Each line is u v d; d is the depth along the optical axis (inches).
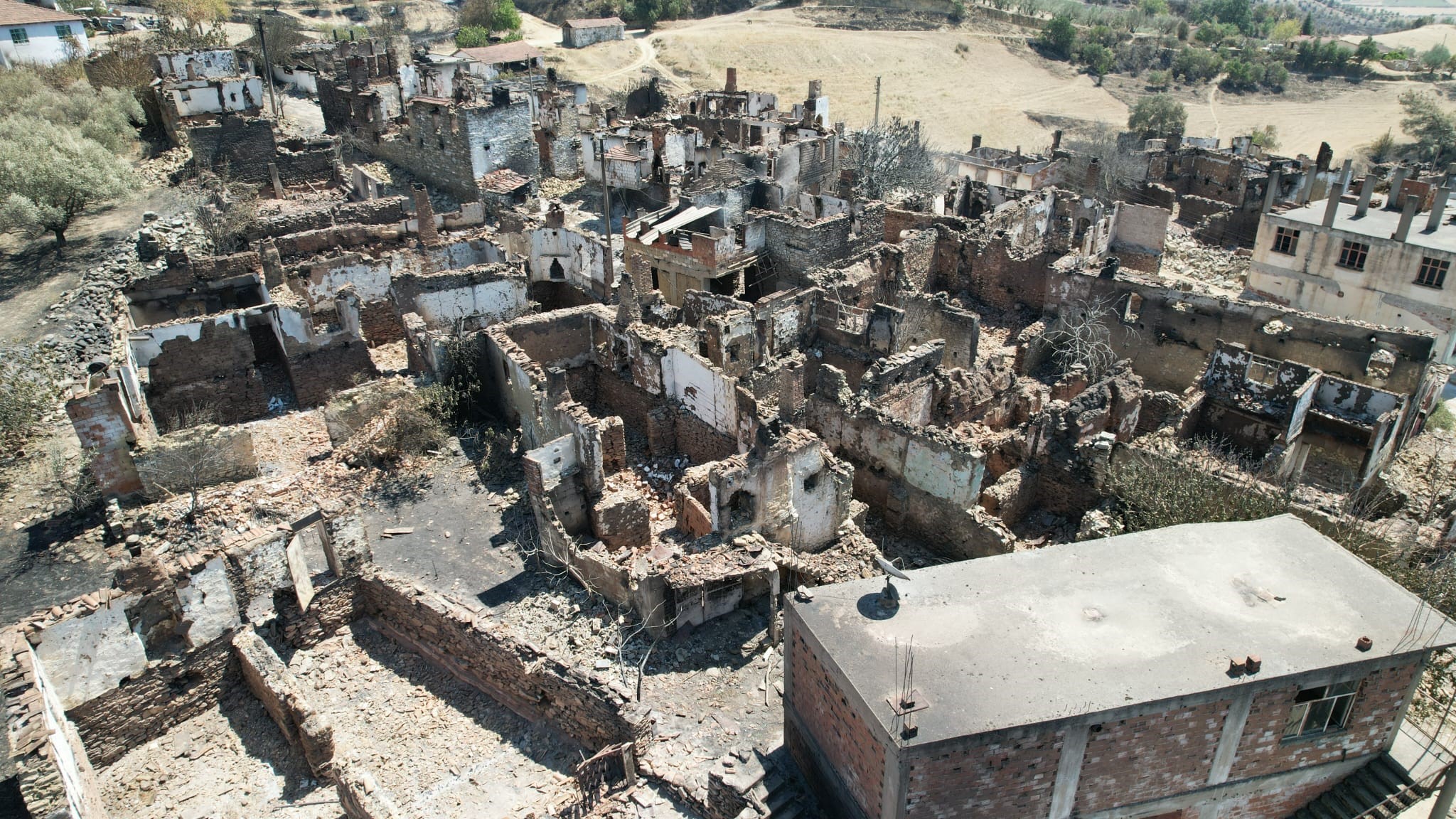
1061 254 1924.2
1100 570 748.6
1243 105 5615.2
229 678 957.2
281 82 3385.8
